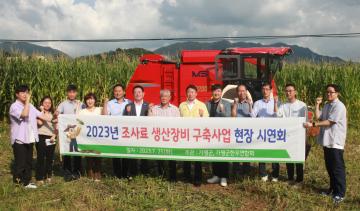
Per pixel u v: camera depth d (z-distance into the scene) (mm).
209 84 11906
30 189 7805
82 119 8023
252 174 8719
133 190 7668
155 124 7777
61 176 8812
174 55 13242
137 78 12312
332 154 7215
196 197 7348
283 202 6996
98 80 15906
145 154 7871
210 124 7629
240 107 8047
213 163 8117
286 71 17094
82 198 7324
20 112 7605
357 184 8250
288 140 7508
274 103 7945
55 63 15648
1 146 11266
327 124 7211
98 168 8258
